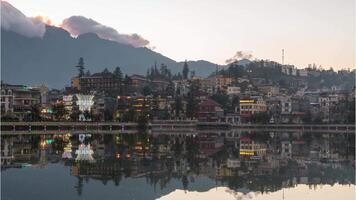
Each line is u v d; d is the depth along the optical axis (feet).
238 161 271.49
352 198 158.81
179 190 172.35
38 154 309.63
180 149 363.76
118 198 157.17
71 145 403.95
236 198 158.51
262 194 165.17
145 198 157.89
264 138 582.76
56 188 173.37
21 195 159.53
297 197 160.15
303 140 541.75
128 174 211.82
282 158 292.20
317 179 199.72
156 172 219.20
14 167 234.79
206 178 201.16
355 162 270.67
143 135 629.10
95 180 192.85
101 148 368.07
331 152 346.74
